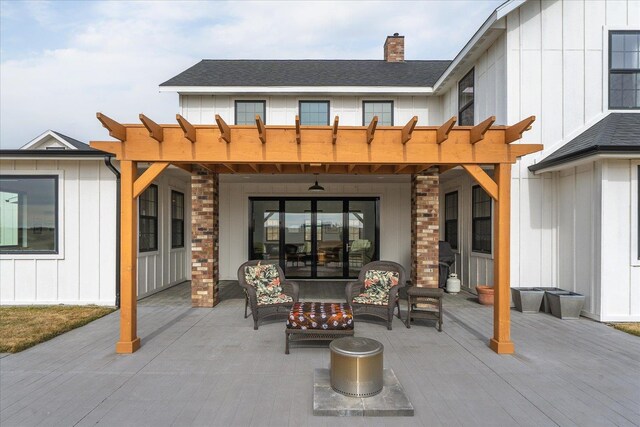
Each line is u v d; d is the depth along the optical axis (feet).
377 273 19.58
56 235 21.85
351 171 21.12
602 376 11.93
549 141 21.90
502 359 13.44
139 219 24.45
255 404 10.04
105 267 21.89
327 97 31.45
